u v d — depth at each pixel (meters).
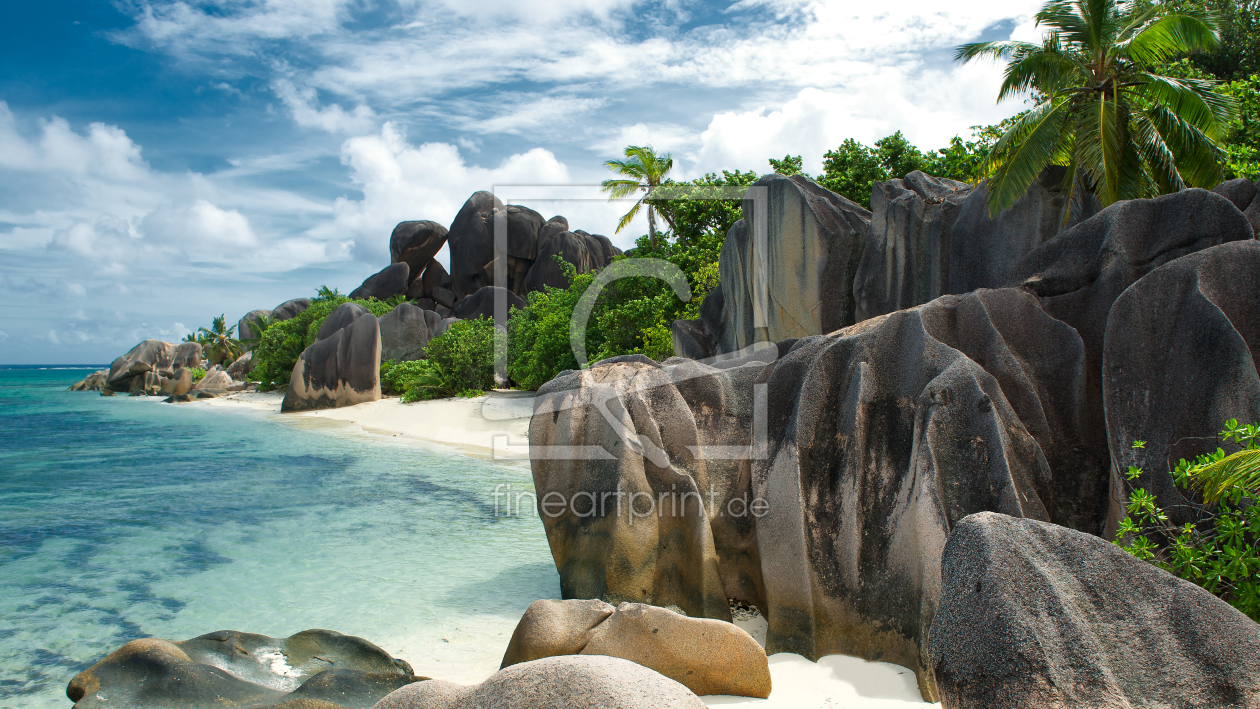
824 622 5.55
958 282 11.34
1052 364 6.02
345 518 10.52
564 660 2.86
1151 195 13.12
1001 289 6.44
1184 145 13.12
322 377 25.83
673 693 2.67
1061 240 6.91
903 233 11.80
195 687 4.77
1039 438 5.59
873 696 4.80
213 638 5.61
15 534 9.84
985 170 13.27
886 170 20.98
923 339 5.98
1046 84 13.96
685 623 4.93
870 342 6.23
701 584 5.99
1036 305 6.29
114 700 4.63
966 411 5.45
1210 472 4.43
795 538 5.66
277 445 18.23
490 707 2.75
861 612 5.44
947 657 3.21
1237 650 2.89
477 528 9.93
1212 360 5.11
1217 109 12.73
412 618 6.67
